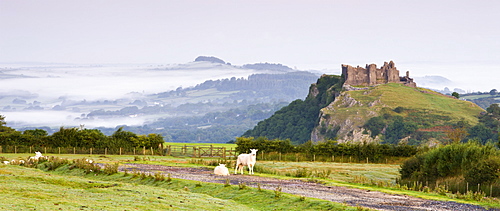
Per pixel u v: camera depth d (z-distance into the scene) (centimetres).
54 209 1847
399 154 8131
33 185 2673
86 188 2859
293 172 5097
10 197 2069
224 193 2994
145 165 5197
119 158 6925
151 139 8756
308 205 2508
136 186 2978
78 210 1884
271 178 3922
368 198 2844
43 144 8356
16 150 7956
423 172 4900
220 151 8738
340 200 2714
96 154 8131
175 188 3222
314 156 8175
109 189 2709
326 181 3778
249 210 2403
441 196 3128
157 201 2358
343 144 8456
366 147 8219
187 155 8569
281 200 2669
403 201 2755
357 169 6419
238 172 4394
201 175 4041
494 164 4009
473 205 2673
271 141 8588
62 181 3031
